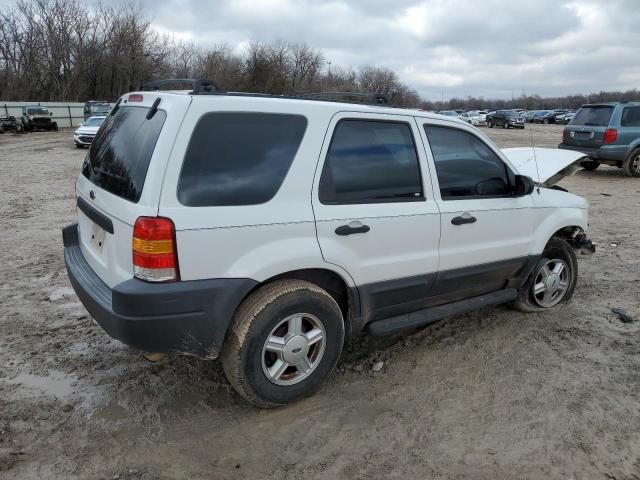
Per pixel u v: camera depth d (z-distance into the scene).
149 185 2.69
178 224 2.70
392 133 3.51
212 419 3.17
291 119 3.07
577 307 4.93
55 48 55.31
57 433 3.01
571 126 13.84
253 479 2.69
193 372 3.66
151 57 60.00
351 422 3.16
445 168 3.77
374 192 3.38
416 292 3.71
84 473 2.71
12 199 10.68
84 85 58.19
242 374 3.00
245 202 2.89
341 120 3.26
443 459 2.85
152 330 2.74
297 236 3.04
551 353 4.03
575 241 4.98
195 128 2.78
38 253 6.58
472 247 3.91
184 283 2.76
